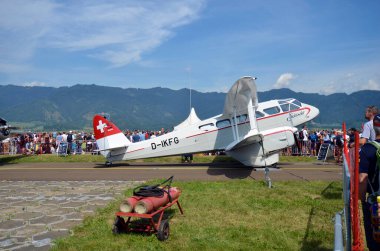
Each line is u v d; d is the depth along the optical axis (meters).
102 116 18.62
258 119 16.97
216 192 10.23
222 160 20.55
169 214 7.87
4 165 20.17
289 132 15.36
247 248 5.80
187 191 10.44
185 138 17.55
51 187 12.00
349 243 3.70
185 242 6.10
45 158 22.44
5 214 8.11
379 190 3.87
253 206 8.50
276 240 6.17
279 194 9.85
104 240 6.19
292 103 17.64
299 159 20.38
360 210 6.78
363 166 3.90
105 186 11.98
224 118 17.31
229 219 7.47
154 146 17.95
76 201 9.48
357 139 3.27
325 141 20.61
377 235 3.58
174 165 18.91
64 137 26.00
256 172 15.12
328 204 8.54
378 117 4.06
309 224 7.06
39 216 7.90
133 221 7.28
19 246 5.93
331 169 16.16
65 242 6.05
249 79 13.32
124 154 18.42
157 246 5.90
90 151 26.38
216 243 6.02
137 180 13.35
